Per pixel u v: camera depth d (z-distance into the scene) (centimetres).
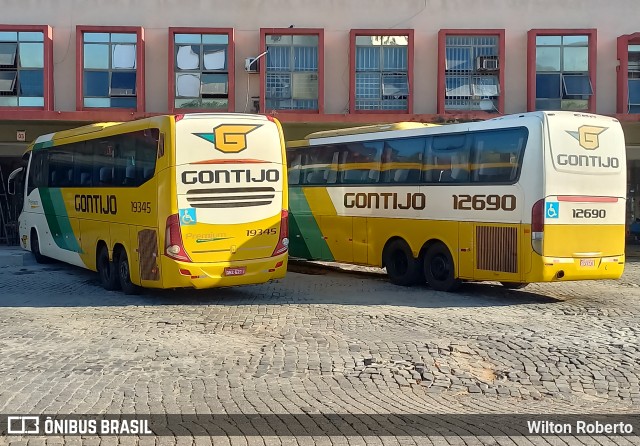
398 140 1434
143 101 2167
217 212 1173
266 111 2188
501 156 1217
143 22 2200
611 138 1227
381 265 1472
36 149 1805
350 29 2208
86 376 738
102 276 1395
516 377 744
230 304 1195
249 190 1198
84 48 2173
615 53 2195
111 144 1345
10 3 2172
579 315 1084
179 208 1146
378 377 738
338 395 675
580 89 2186
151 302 1222
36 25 2148
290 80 2211
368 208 1500
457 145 1300
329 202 1605
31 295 1312
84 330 977
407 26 2214
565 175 1171
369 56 2209
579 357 813
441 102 2172
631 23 2194
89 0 2188
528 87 2180
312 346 870
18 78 2159
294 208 1706
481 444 536
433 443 537
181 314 1099
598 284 1477
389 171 1450
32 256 1961
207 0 2205
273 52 2208
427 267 1370
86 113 2067
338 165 1587
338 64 2220
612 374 753
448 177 1312
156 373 752
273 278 1229
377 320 1033
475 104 2192
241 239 1192
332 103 2219
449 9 2209
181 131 1155
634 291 1370
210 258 1168
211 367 777
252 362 798
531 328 973
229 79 2183
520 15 2203
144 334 950
